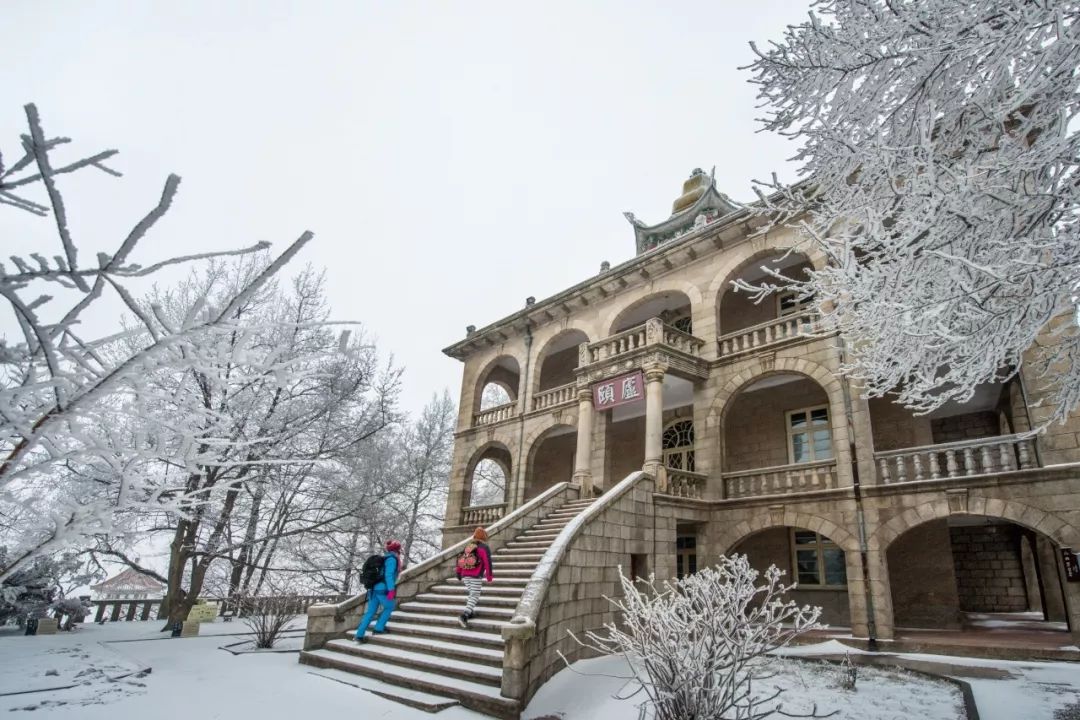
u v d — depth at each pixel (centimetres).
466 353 2622
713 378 1638
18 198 229
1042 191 552
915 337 591
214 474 1355
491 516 2147
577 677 880
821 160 706
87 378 265
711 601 600
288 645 1294
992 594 1750
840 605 1498
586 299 2125
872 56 619
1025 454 1105
